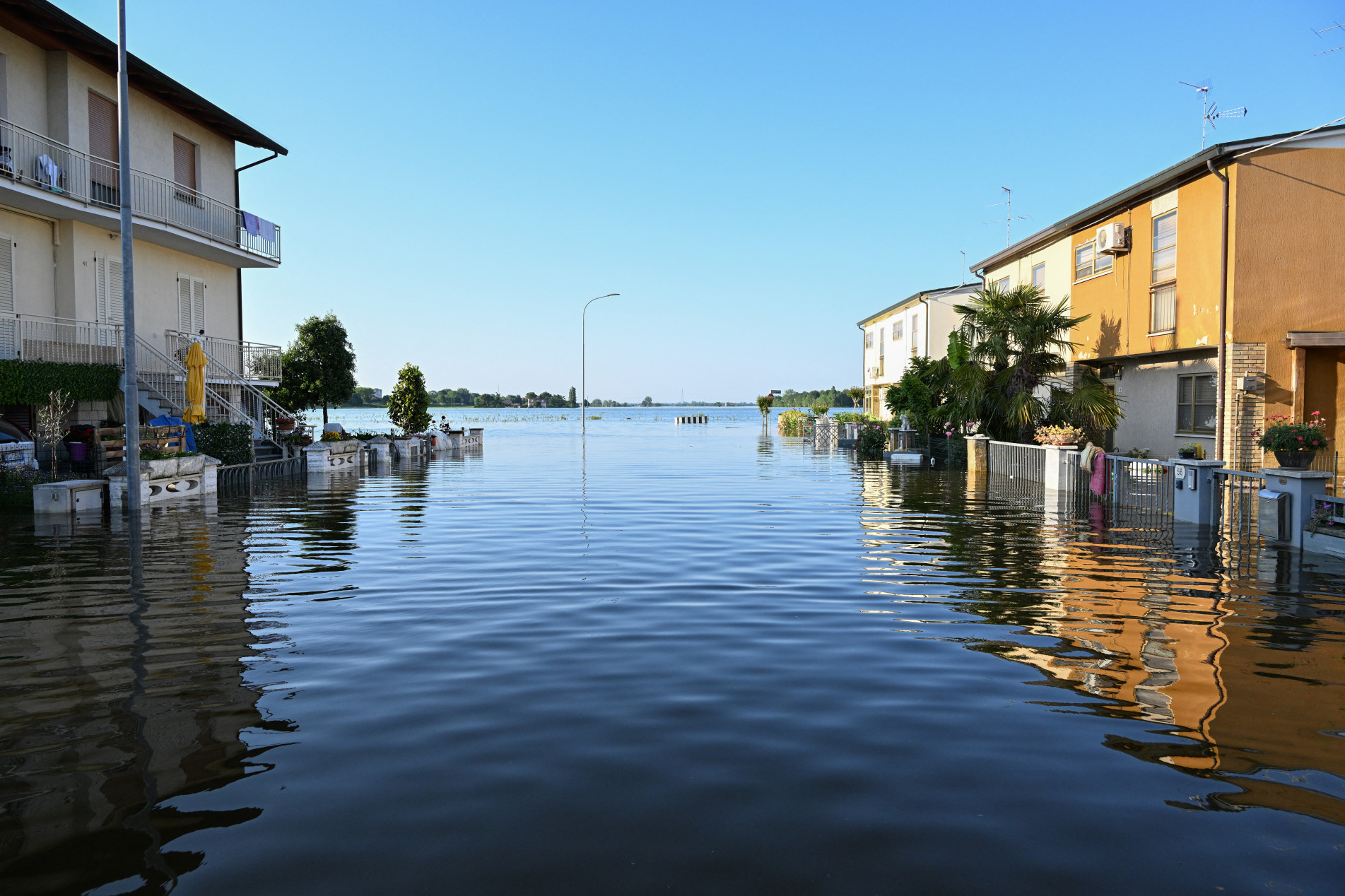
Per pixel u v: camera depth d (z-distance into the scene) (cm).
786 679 559
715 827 359
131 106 2247
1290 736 463
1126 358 2122
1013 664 594
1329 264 1639
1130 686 545
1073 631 680
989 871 325
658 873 323
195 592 830
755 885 315
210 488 1848
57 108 2017
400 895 308
